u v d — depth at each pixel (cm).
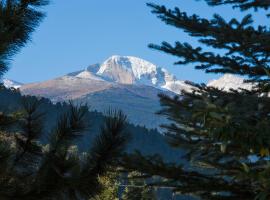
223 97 1463
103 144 1061
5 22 1001
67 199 1045
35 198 1022
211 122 1038
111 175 1087
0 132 1062
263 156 1220
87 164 1054
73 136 1055
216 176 1462
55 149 1038
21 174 1038
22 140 1057
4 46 962
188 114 1298
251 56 1587
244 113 1135
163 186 1491
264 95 1309
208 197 1502
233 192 1444
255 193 1402
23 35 1068
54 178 1027
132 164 1362
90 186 1047
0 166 1000
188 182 1462
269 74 1291
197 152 1390
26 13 1087
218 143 1283
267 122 1074
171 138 1430
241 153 1276
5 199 1004
